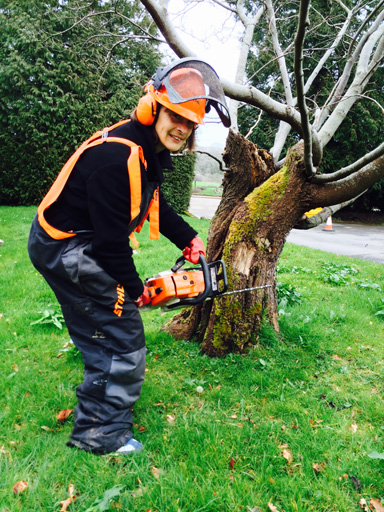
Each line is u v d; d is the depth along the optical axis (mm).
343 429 2250
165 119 1878
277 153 3678
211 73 1932
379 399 2582
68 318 2004
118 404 1975
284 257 7246
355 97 3264
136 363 1999
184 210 15203
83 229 1878
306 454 2021
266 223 2975
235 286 2916
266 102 2822
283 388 2617
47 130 12312
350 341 3465
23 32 11094
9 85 11883
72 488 1755
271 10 3424
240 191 3129
